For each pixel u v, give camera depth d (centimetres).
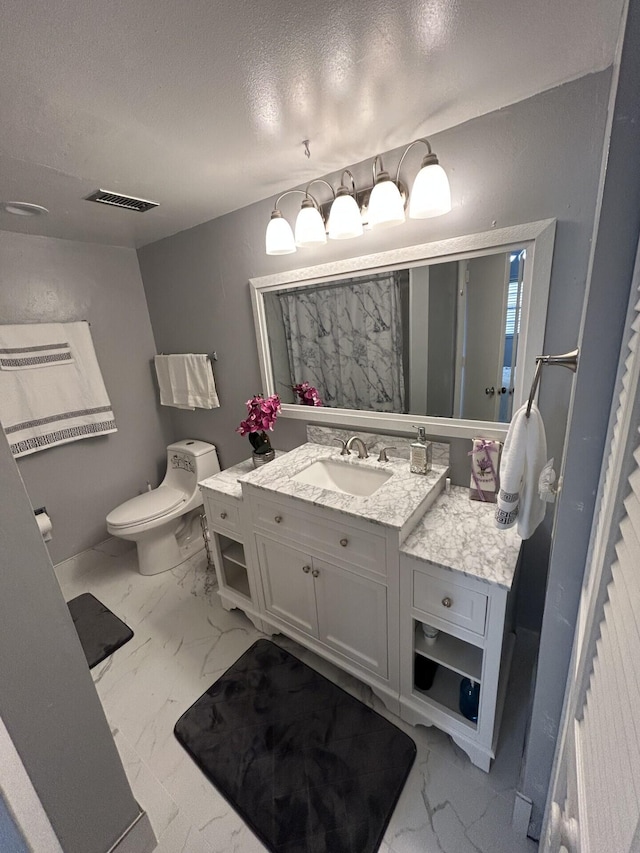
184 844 113
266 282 191
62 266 221
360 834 111
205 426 260
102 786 94
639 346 44
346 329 173
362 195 150
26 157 126
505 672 137
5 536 73
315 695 154
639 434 45
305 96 107
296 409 201
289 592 166
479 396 146
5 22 73
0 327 198
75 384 226
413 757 130
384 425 173
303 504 143
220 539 195
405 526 124
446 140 129
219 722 146
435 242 140
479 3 79
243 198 178
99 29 78
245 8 76
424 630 137
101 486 251
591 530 74
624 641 40
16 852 78
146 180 151
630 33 49
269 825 115
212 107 109
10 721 77
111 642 188
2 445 72
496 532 128
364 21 82
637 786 32
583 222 115
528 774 101
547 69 101
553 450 136
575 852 50
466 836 110
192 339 243
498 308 134
